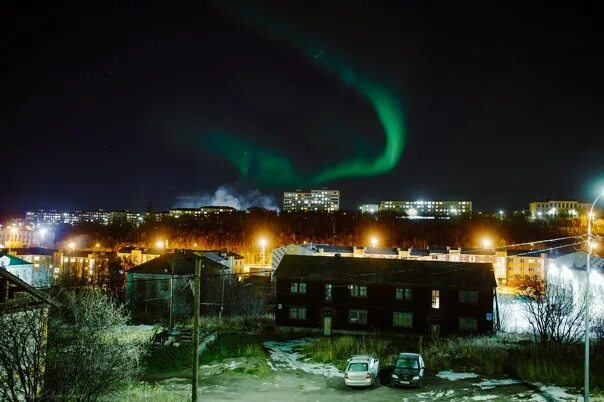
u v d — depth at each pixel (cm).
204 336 3981
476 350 3678
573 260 7600
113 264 8625
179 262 6425
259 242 14575
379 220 17525
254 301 6319
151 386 2692
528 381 2894
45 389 1694
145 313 5553
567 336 3650
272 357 3734
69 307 2250
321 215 19138
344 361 3588
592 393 2539
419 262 5216
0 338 1560
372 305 5003
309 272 5150
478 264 5091
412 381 2792
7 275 1961
